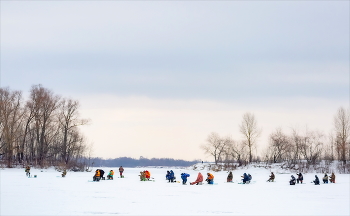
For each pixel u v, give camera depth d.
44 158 95.38
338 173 89.25
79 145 96.81
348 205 27.95
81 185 45.28
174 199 31.12
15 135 89.56
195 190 40.12
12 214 23.11
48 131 96.88
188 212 24.14
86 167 94.44
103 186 44.12
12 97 90.62
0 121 88.00
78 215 22.81
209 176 51.72
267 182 57.69
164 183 51.47
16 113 90.31
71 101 95.88
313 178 69.94
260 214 23.58
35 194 34.00
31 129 93.81
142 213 23.64
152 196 33.34
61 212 23.84
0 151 97.31
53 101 94.81
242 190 40.75
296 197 33.47
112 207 26.14
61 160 97.06
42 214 23.12
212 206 26.92
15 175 67.50
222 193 36.81
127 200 30.16
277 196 34.25
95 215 22.84
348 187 46.16
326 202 29.80
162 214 23.34
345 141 98.44
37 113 93.38
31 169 90.31
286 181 61.00
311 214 23.77
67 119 95.19
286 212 24.45
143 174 56.94
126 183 50.31
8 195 33.03
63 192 36.06
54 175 70.06
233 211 24.70
